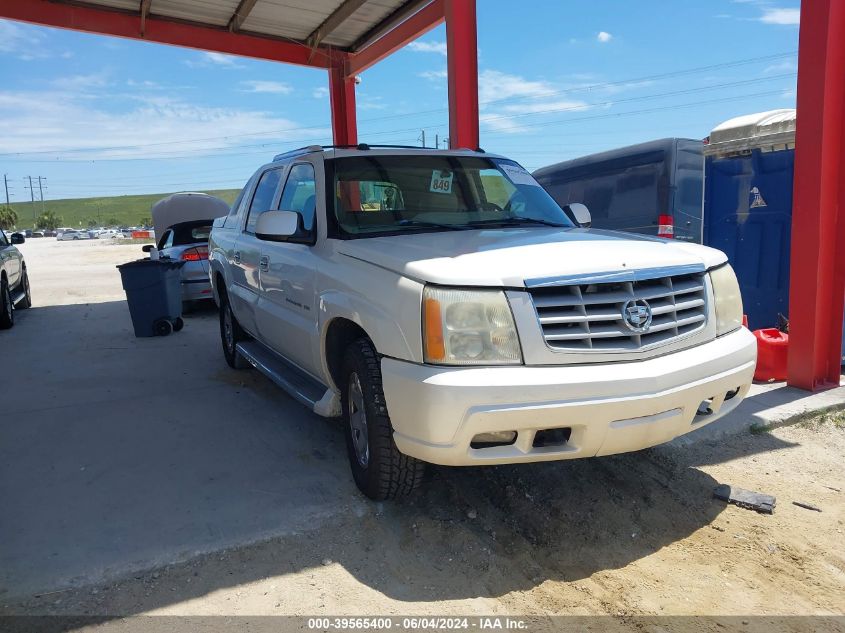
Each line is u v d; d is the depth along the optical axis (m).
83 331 9.40
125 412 5.41
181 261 9.28
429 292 2.99
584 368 2.97
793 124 6.36
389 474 3.41
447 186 4.50
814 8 4.99
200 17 11.04
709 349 3.34
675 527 3.45
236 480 4.02
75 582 2.98
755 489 3.84
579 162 10.06
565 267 3.06
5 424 5.15
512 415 2.85
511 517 3.54
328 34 11.64
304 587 2.95
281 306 4.67
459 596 2.88
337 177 4.28
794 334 5.45
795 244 5.35
